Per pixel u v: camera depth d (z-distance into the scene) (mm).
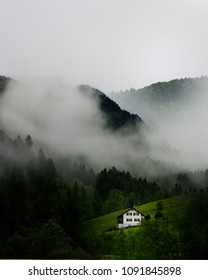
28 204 173000
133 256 122688
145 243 130000
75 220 160375
